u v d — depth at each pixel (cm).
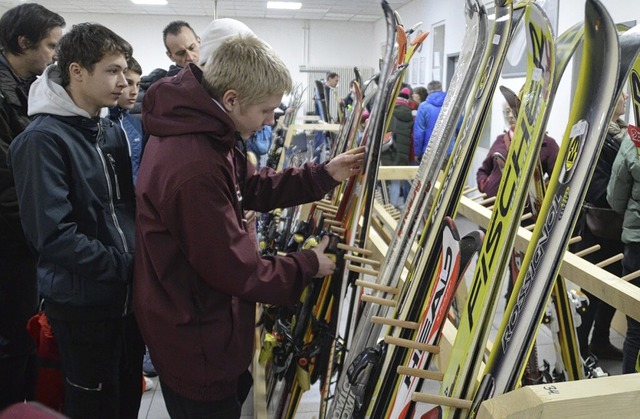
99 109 148
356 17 1209
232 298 129
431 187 126
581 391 54
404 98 588
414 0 952
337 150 227
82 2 1067
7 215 175
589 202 257
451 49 776
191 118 115
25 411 31
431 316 101
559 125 486
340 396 126
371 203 156
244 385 153
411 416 96
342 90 1284
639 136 129
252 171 172
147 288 127
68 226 137
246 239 120
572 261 119
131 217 160
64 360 156
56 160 136
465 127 115
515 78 568
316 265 130
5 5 479
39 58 182
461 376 84
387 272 133
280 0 1007
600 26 71
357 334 141
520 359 73
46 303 153
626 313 101
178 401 132
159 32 1248
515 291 77
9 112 178
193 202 113
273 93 121
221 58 118
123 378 168
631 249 223
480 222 164
